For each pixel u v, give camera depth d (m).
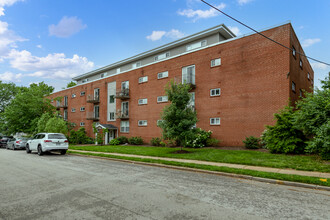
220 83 18.56
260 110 16.11
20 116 30.14
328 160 9.98
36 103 30.14
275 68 15.59
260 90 16.22
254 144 15.55
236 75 17.61
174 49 27.27
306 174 7.75
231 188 6.51
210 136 18.75
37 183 7.19
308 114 10.48
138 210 4.66
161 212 4.54
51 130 23.58
